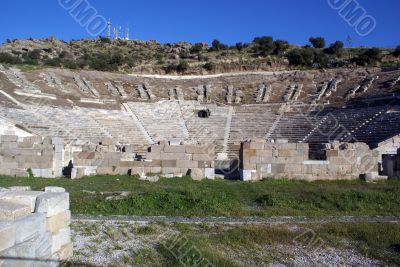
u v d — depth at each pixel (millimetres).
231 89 65875
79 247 9164
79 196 15102
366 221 11945
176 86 68750
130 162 22094
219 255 8727
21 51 93375
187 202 14242
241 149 21156
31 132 36625
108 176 21328
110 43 113500
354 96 54000
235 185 18531
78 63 80688
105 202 13938
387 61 77812
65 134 40250
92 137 41969
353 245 9805
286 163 20891
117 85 66750
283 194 15914
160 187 17328
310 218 12453
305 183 19703
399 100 45875
